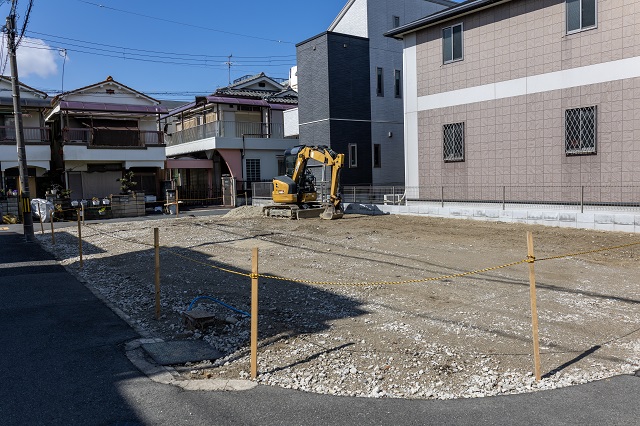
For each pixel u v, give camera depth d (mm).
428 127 18969
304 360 5320
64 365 5230
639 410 4070
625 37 13367
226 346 5840
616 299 7453
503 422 3906
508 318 6637
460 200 18016
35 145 26188
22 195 16188
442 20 17859
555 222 14578
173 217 24469
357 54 24531
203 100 32000
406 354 5438
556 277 8930
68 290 8953
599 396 4352
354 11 25547
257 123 32250
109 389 4609
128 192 27453
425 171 19250
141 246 14109
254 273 4855
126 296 8445
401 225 16688
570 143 14727
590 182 14312
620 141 13617
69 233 18406
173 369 5164
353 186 23531
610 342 5711
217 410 4164
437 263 10328
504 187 16453
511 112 16172
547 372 4898
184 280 9492
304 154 19828
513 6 15883
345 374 4934
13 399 4383
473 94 17266
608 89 13781
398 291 8266
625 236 12523
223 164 33375
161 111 29312
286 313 7129
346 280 9023
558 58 14844
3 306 7773
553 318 6613
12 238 17109
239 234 15930
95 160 27547
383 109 25547
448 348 5594
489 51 16688
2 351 5676
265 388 4633
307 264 10664
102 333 6379
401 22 26156
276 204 21516
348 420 3977
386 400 4352
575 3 14344
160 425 3906
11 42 15852
